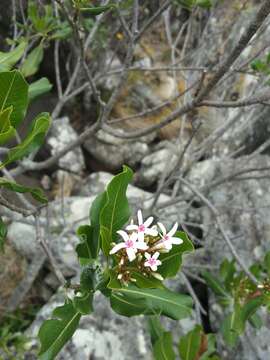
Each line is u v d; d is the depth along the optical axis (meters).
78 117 0.87
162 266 0.26
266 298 0.42
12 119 0.25
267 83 0.45
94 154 0.82
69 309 0.29
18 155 0.27
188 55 0.58
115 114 0.82
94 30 0.50
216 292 0.49
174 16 0.78
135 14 0.41
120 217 0.26
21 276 0.66
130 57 0.42
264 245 0.62
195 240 0.63
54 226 0.67
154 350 0.37
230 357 0.56
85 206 0.71
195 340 0.38
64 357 0.52
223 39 0.65
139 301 0.29
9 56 0.33
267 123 0.73
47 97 0.83
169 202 0.57
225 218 0.64
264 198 0.66
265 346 0.55
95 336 0.54
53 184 0.79
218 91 0.66
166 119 0.40
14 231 0.67
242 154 0.76
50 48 0.77
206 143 0.61
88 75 0.40
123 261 0.26
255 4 0.68
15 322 0.64
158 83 0.83
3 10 0.67
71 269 0.65
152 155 0.80
